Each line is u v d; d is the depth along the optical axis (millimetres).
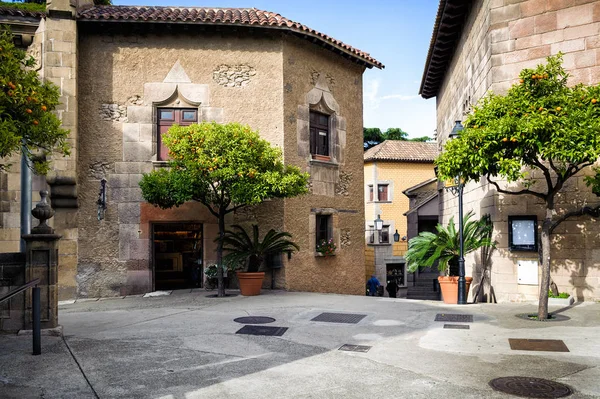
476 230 12039
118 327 8539
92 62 13664
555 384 5266
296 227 14414
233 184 11461
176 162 11938
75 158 12875
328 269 15367
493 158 8562
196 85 14055
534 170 11328
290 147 14375
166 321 9055
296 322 8852
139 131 13781
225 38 14242
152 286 13828
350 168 16453
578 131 7832
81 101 13531
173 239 15516
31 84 7348
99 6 14539
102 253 13453
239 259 12414
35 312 6516
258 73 14289
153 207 13758
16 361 6160
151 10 14266
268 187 11555
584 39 11000
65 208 13258
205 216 14023
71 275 13172
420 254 12203
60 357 6379
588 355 6453
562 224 11109
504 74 11648
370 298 12156
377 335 7773
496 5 11797
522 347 6902
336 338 7578
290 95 14516
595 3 10945
